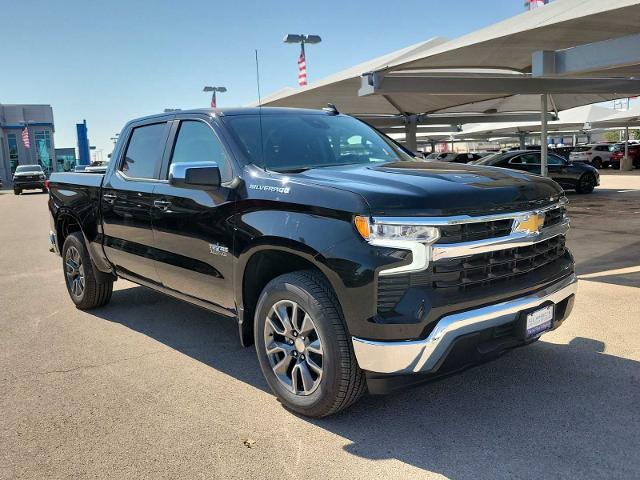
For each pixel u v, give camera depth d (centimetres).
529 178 353
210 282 395
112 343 488
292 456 299
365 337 293
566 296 354
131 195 473
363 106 1694
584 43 937
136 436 325
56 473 290
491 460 289
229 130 399
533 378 385
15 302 643
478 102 1811
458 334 294
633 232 1004
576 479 270
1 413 358
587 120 3120
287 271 369
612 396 355
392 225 287
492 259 309
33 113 5850
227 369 423
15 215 1839
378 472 282
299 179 336
